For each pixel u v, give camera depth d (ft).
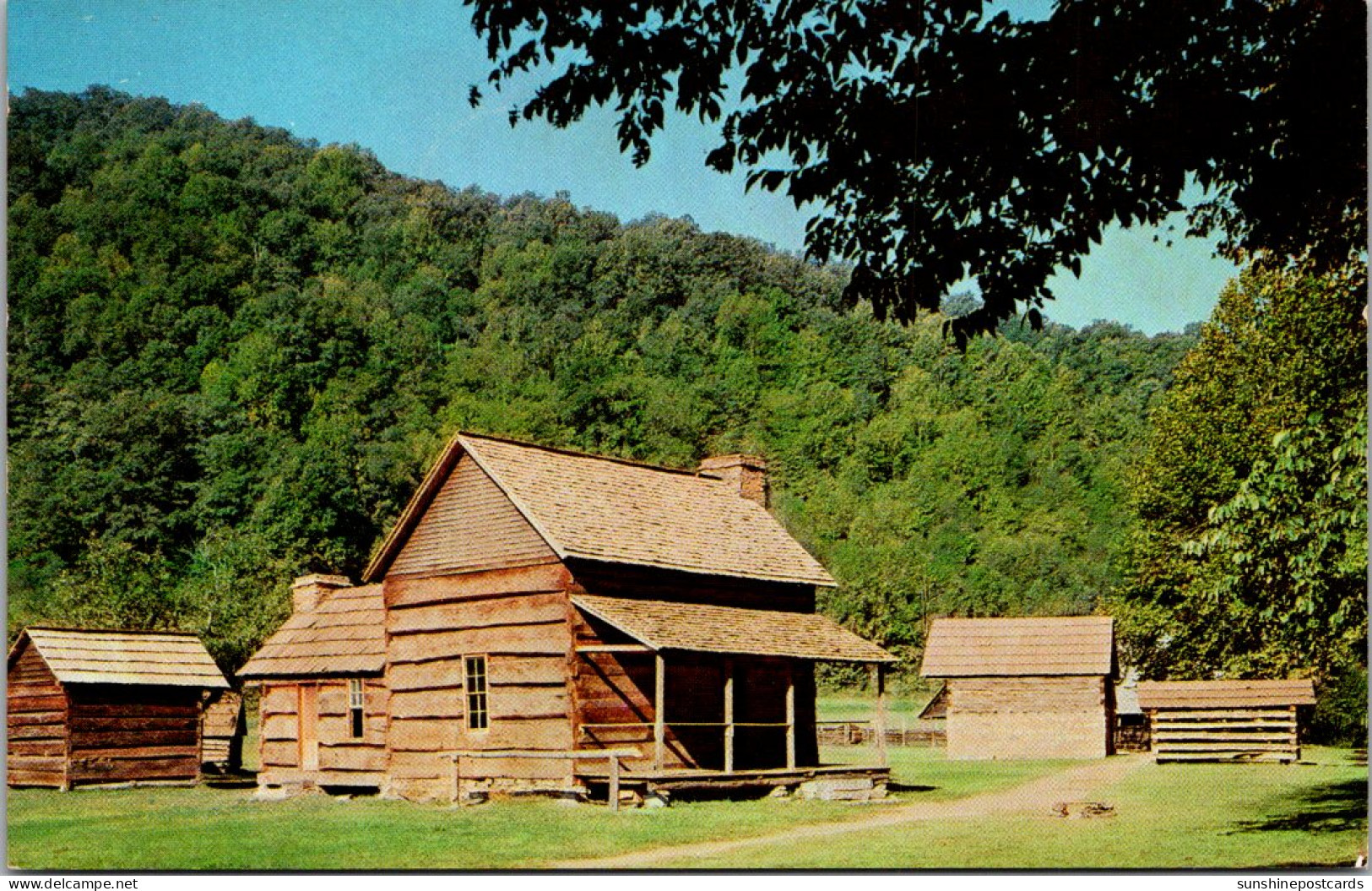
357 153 447.42
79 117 366.84
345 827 64.80
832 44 44.24
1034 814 71.56
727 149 46.11
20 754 103.40
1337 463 52.70
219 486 305.73
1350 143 42.98
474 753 79.82
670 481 98.73
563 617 79.87
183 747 107.24
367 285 412.57
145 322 341.21
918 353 428.97
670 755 83.82
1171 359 370.12
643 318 458.09
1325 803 72.79
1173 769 113.70
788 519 384.27
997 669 153.69
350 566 315.58
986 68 41.86
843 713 266.36
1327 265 50.29
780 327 440.86
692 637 79.05
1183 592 133.69
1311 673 132.98
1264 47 43.45
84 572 198.49
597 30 44.50
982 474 381.60
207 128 400.67
